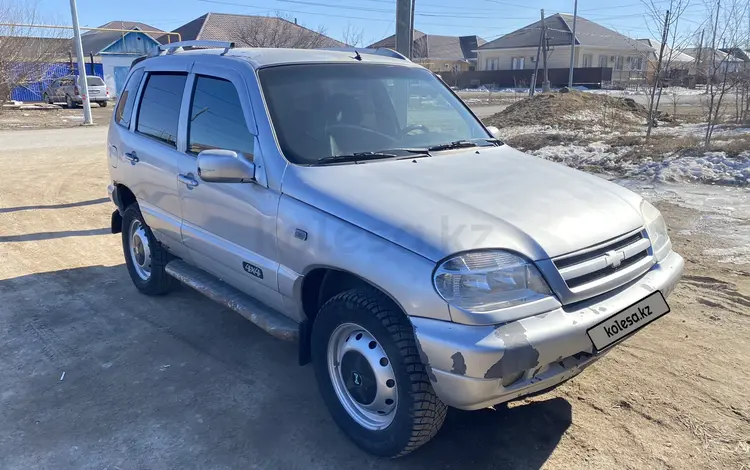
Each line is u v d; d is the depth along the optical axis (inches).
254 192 138.5
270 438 130.0
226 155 134.1
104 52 1690.5
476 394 100.0
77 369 160.1
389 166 135.7
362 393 120.1
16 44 1081.4
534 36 2363.4
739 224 273.6
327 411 140.2
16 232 298.5
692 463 119.3
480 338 98.5
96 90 1290.6
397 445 114.3
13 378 155.5
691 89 1338.6
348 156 138.1
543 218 114.9
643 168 397.4
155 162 178.7
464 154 150.8
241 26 1841.8
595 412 136.8
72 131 822.5
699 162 392.2
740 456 121.1
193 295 211.9
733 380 148.4
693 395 142.5
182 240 172.2
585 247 112.1
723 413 135.3
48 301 207.2
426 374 108.3
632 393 143.8
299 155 135.7
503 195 123.0
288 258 130.4
